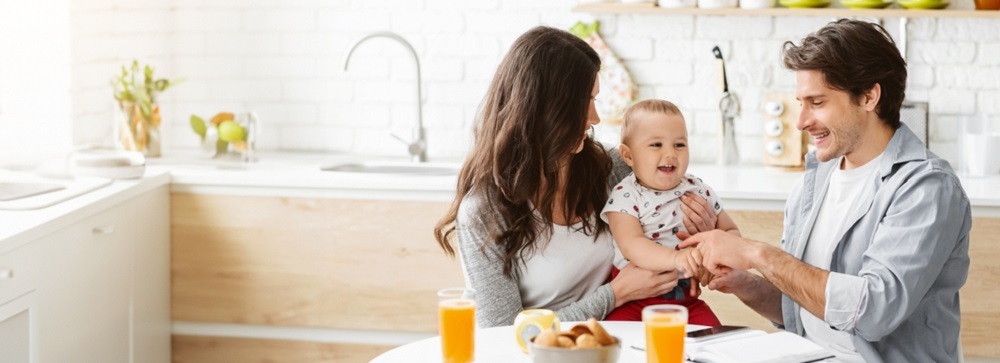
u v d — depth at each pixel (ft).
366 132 13.92
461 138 13.74
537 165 8.04
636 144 8.57
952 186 7.54
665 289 8.26
